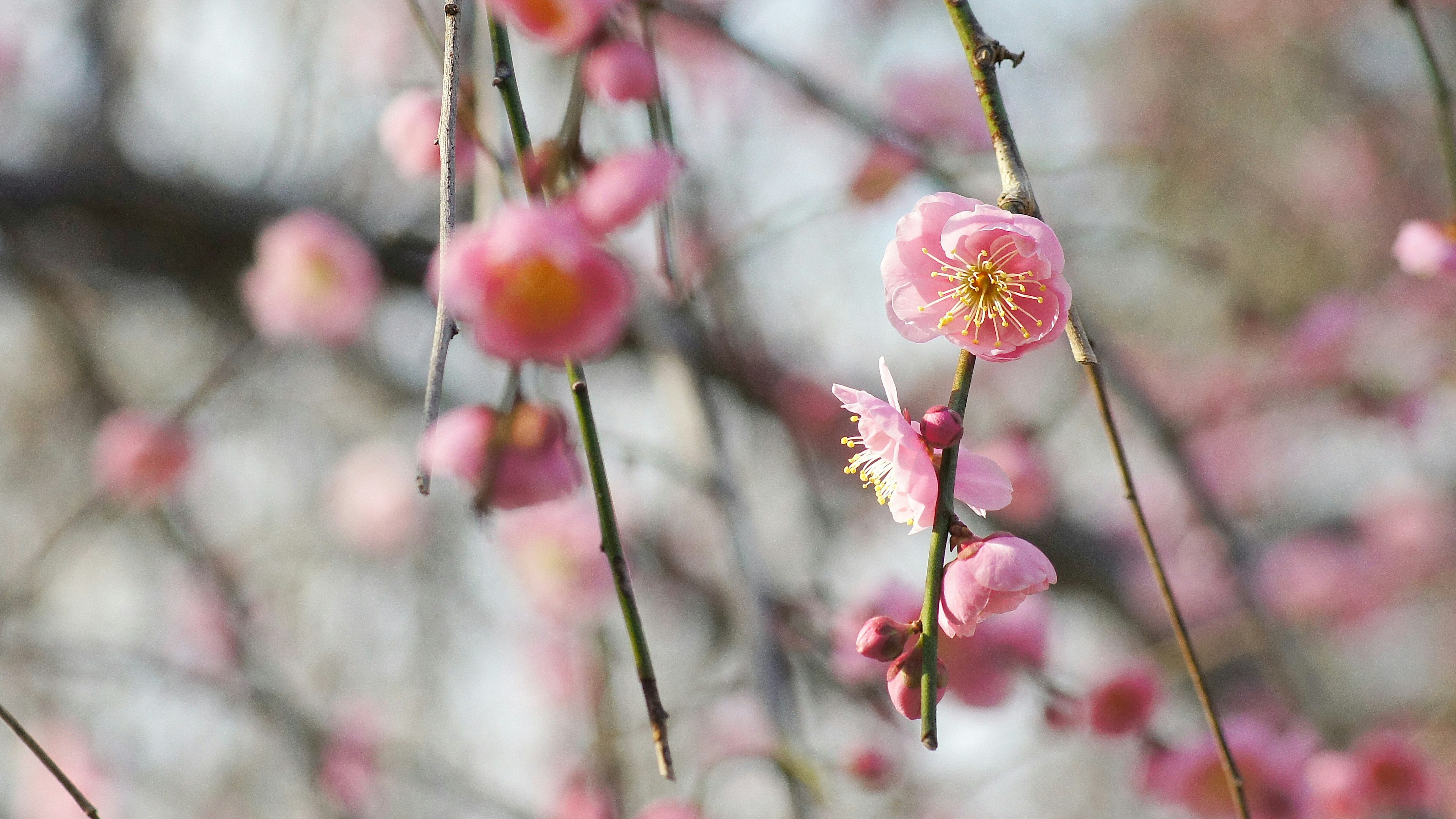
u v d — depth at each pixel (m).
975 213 2.00
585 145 3.49
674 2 5.26
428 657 6.97
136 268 6.89
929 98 5.94
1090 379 2.39
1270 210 8.94
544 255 2.11
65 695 6.35
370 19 6.81
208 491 7.18
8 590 5.52
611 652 4.88
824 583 4.73
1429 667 8.48
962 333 2.06
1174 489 7.52
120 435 5.90
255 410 7.46
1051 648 4.16
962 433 1.95
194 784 6.54
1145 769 4.30
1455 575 8.03
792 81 5.46
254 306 5.70
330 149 6.77
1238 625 6.64
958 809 6.47
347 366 7.39
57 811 6.14
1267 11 9.83
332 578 7.29
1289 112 9.66
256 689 5.95
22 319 7.27
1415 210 9.15
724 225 6.42
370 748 6.07
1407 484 8.32
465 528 7.07
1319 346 6.87
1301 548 7.85
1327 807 4.77
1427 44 3.49
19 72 6.52
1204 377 8.28
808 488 6.93
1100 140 9.45
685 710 4.38
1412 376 6.83
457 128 2.68
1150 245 7.21
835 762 4.07
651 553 6.46
